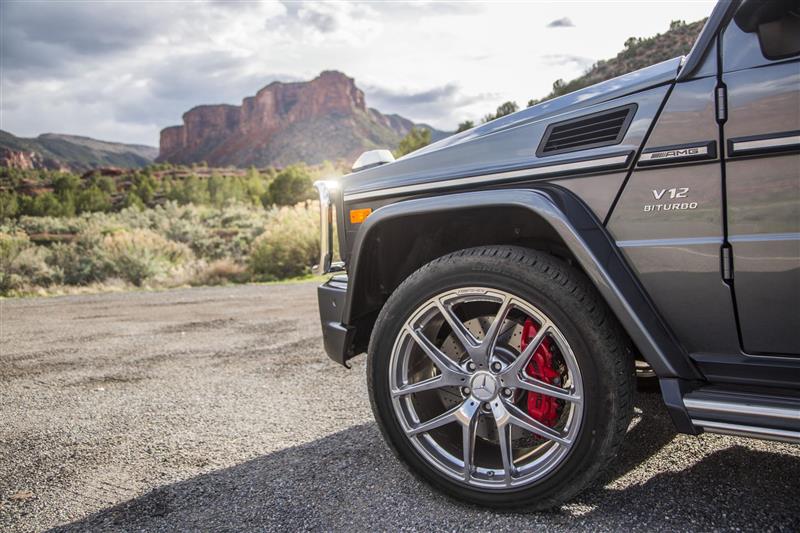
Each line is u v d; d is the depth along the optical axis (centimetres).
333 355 255
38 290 1293
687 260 176
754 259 166
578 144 194
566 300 185
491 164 209
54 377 457
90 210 8925
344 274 273
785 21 155
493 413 200
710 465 227
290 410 342
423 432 215
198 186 8594
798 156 157
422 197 224
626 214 184
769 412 160
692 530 181
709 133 170
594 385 183
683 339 183
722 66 168
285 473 249
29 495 241
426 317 213
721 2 169
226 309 836
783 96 158
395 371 218
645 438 258
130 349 564
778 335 168
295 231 1431
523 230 227
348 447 275
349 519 205
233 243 1897
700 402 171
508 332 213
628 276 182
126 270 1465
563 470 188
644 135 180
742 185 166
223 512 217
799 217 159
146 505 226
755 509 192
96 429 324
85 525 213
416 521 200
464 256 204
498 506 201
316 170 7181
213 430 312
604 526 188
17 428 333
